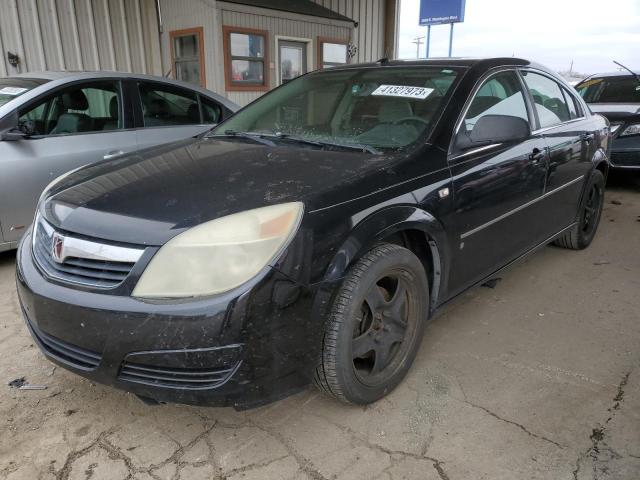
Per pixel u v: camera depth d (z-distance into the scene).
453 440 2.19
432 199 2.43
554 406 2.41
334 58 11.01
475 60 3.11
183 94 5.09
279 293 1.88
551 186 3.52
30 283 2.11
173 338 1.82
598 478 1.98
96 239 1.97
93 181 2.41
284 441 2.18
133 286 1.86
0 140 3.82
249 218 1.92
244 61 9.26
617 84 7.69
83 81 4.40
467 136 2.74
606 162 4.42
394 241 2.46
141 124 4.70
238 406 1.93
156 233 1.90
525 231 3.34
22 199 3.90
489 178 2.80
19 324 3.14
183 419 2.32
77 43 8.53
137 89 4.71
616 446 2.15
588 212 4.46
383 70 3.21
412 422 2.30
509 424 2.29
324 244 1.99
